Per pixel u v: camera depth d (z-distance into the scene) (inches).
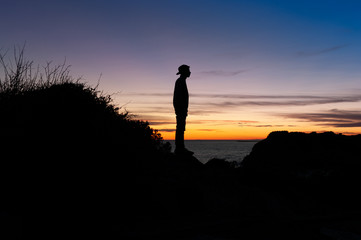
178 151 377.7
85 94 228.7
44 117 191.3
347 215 259.0
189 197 248.4
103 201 190.5
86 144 191.6
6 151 173.8
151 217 212.7
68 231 167.3
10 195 167.6
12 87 206.2
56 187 173.2
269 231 210.4
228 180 336.2
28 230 153.7
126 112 259.6
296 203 305.7
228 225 213.0
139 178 225.6
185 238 184.5
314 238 202.7
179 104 378.6
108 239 170.4
